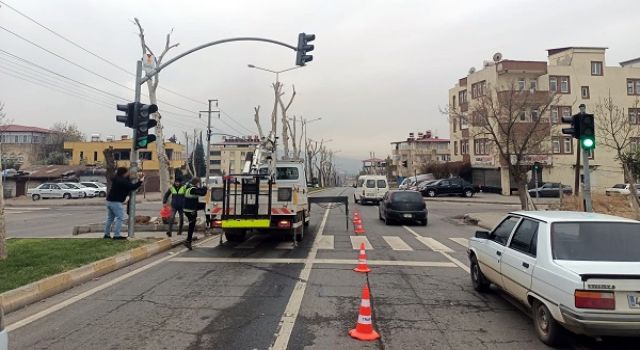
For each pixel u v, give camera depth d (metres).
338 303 6.80
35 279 7.44
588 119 12.42
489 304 6.79
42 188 45.34
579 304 4.49
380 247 12.80
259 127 40.72
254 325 5.74
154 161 68.62
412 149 94.44
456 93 55.22
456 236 15.66
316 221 21.19
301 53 16.81
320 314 6.23
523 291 5.65
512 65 44.72
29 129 81.00
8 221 22.75
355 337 5.26
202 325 5.74
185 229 15.71
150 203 38.31
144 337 5.29
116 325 5.74
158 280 8.40
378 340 5.22
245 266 9.79
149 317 6.08
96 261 9.11
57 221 22.69
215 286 7.91
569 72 47.31
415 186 47.16
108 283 8.15
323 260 10.55
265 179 12.60
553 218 5.70
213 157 113.00
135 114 12.63
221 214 12.02
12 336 5.33
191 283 8.14
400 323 5.86
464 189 44.25
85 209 31.97
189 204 12.34
